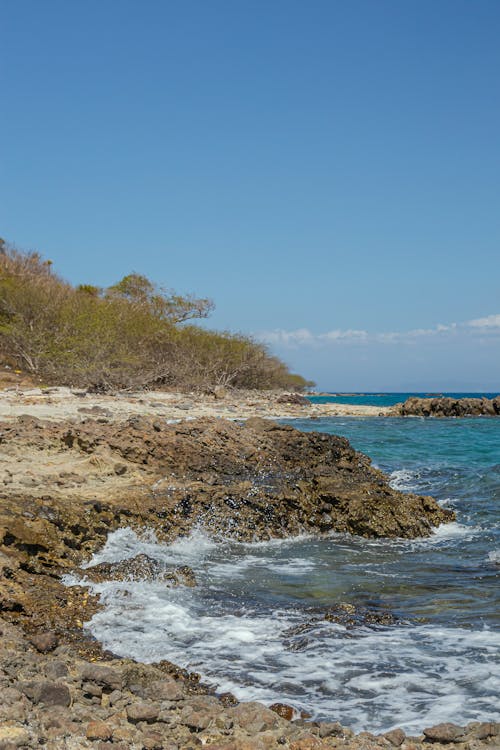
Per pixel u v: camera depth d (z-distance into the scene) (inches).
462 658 220.4
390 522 427.8
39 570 284.5
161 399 1289.4
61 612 250.2
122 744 159.9
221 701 190.7
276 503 435.2
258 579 315.0
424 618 261.9
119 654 221.6
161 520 387.2
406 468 674.2
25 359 1419.8
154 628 244.1
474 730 170.2
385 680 204.4
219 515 410.9
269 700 192.2
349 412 1524.4
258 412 1305.4
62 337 1428.4
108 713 177.0
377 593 295.4
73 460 468.4
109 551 333.7
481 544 401.7
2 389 1162.6
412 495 469.4
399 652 225.6
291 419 1254.3
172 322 1833.2
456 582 313.9
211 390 1609.3
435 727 169.8
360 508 435.8
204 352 1836.9
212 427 563.8
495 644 232.4
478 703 189.3
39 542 300.5
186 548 371.6
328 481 472.7
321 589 300.4
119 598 271.9
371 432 1055.0
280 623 253.1
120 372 1449.3
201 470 486.3
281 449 559.5
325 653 224.5
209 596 284.8
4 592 249.4
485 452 807.7
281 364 2233.0
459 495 543.2
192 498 418.3
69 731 163.6
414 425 1219.2
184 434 530.3
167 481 445.1
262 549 383.9
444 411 1593.3
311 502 448.5
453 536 427.2
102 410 856.3
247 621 254.2
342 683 202.4
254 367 1952.5
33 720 167.6
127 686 193.3
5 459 455.8
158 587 291.3
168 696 186.9
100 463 458.9
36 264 1736.0
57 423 560.1
